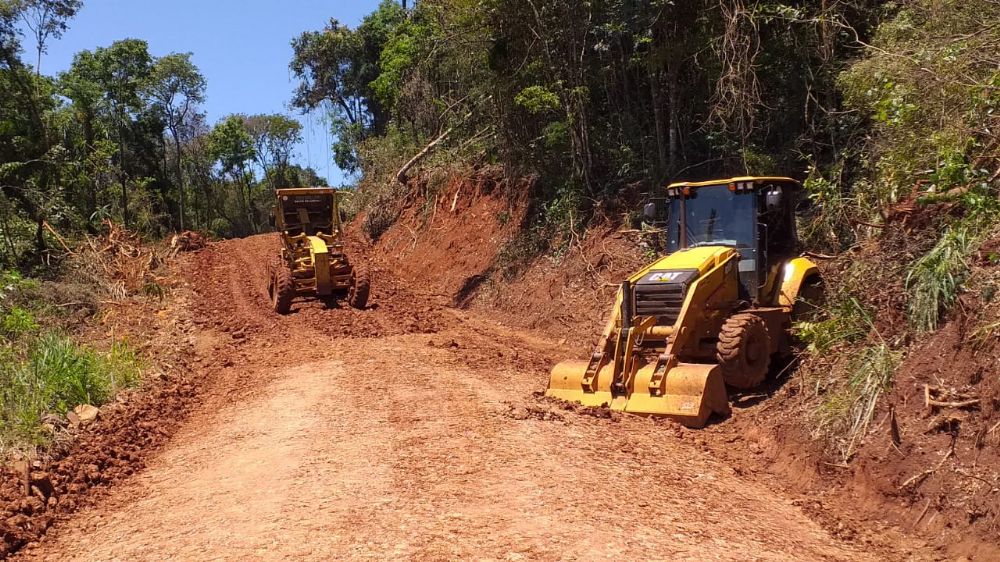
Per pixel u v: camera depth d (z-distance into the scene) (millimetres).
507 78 19641
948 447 6574
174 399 11078
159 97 53812
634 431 8328
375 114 53594
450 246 24359
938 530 6207
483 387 10391
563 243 18531
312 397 10109
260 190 72500
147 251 26141
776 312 9953
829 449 7469
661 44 16891
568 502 5980
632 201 17578
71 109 41812
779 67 15477
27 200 24844
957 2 10664
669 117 17578
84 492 7414
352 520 5680
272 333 15859
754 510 6492
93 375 10977
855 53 14656
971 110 8797
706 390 8672
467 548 5086
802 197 14766
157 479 7660
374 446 7641
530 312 17703
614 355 9406
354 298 18312
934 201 8242
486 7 18750
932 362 7211
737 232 10234
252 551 5238
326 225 20328
